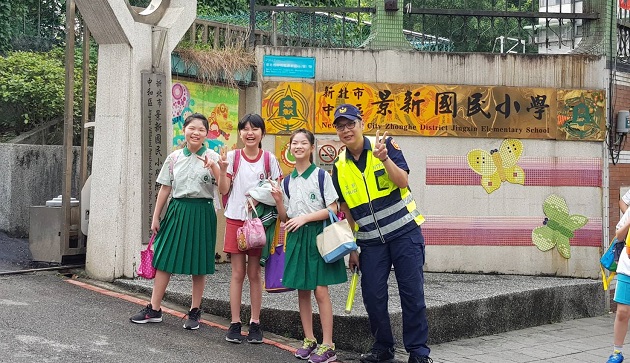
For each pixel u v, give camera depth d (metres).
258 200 5.51
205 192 5.77
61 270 7.30
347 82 8.67
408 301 5.44
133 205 6.99
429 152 8.81
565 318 8.20
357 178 5.44
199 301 5.89
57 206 7.59
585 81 9.07
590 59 9.07
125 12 6.82
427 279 8.21
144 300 6.50
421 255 5.51
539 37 10.54
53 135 10.23
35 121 10.25
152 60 7.12
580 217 9.01
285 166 8.59
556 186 8.99
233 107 8.51
